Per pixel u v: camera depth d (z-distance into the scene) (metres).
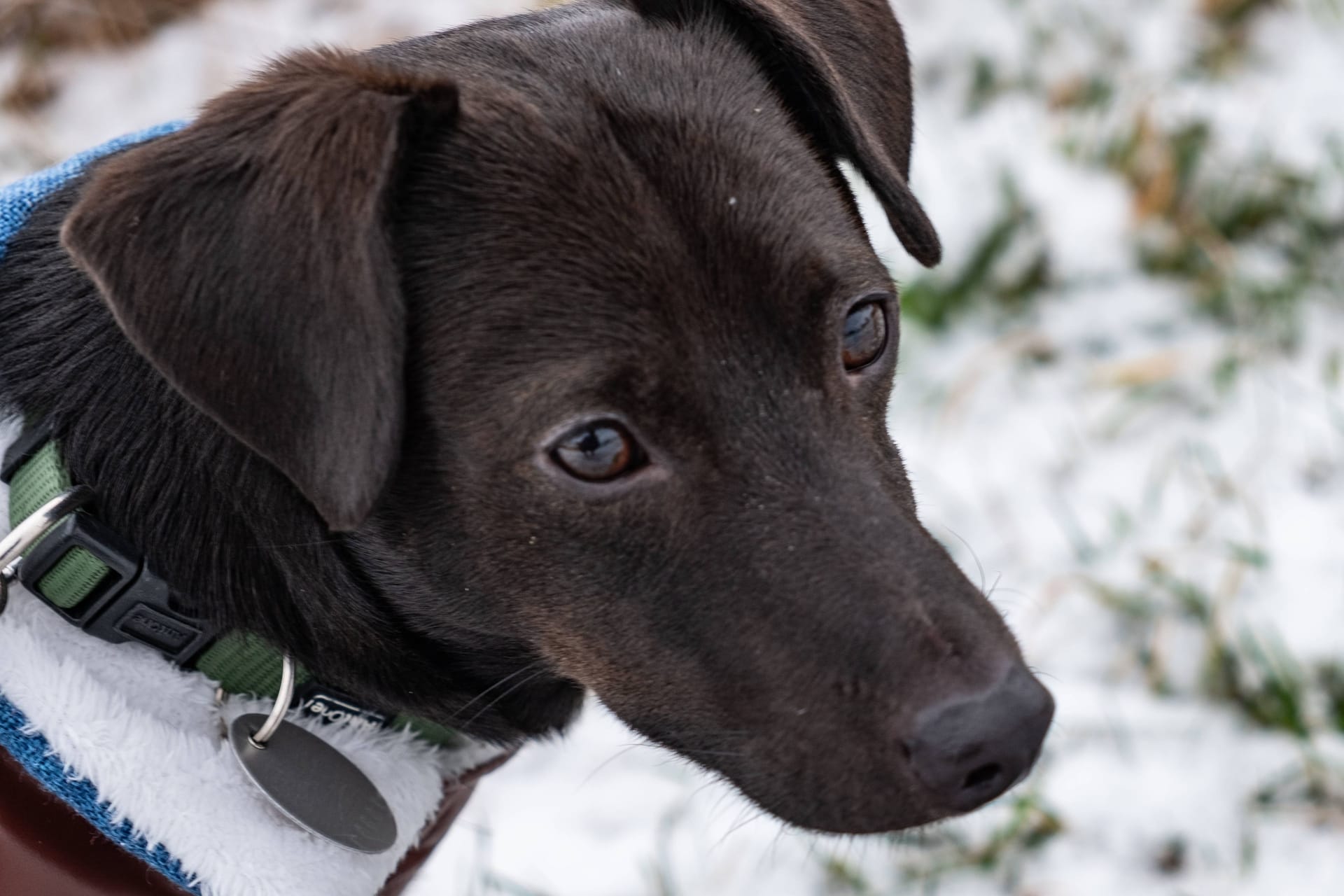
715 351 0.63
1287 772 0.80
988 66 1.11
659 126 0.64
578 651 0.65
